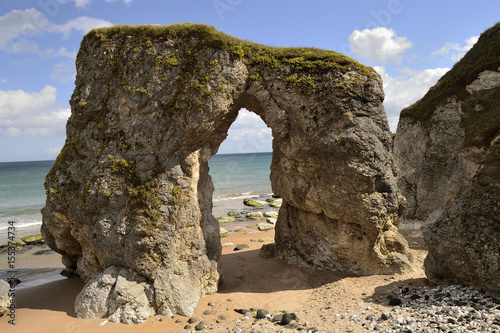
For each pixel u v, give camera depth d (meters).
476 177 10.52
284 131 12.73
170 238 11.10
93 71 12.59
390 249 13.14
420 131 23.47
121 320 10.23
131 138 11.73
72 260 14.41
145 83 11.70
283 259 15.71
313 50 12.78
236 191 51.72
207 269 11.81
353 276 12.90
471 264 9.62
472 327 7.71
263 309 10.66
